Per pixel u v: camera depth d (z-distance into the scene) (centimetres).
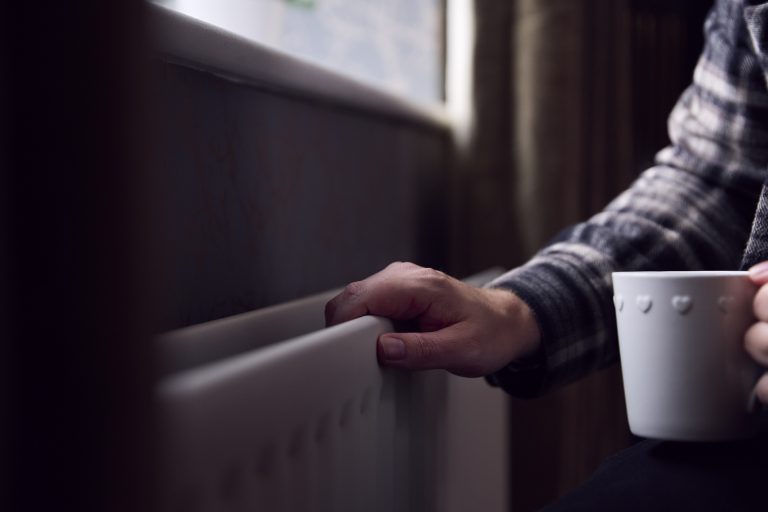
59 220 23
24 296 23
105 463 22
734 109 74
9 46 23
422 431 60
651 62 167
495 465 100
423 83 146
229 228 66
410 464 60
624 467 49
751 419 47
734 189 75
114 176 23
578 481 136
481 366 58
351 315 55
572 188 135
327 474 43
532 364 66
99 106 23
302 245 83
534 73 135
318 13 151
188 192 59
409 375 58
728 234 74
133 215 23
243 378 31
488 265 137
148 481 23
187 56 56
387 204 112
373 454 51
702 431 46
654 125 168
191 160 59
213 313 63
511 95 138
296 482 39
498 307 62
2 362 23
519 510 136
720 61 75
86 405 23
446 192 140
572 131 135
